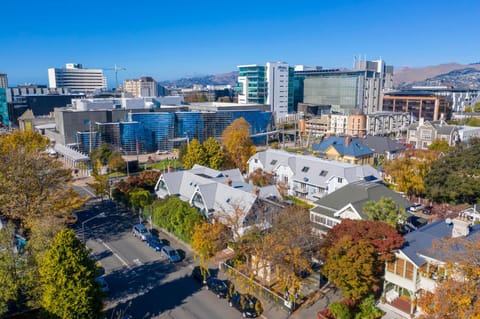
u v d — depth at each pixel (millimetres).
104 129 136500
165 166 116438
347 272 37812
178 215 58500
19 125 199875
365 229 42188
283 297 42844
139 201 70938
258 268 46281
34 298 37312
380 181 75750
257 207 54969
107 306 42688
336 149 103625
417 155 85312
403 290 43406
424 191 73188
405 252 39844
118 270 50906
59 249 34812
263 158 91312
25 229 56219
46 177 60219
